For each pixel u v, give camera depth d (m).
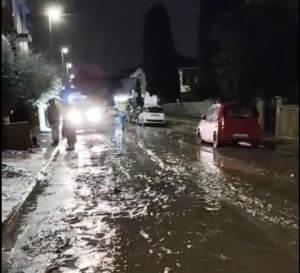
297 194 10.25
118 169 14.25
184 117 46.34
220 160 16.05
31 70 25.75
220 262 6.21
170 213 8.69
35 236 7.41
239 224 7.97
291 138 22.95
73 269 5.99
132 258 6.36
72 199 10.02
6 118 20.92
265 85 16.50
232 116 20.22
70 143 20.44
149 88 66.81
